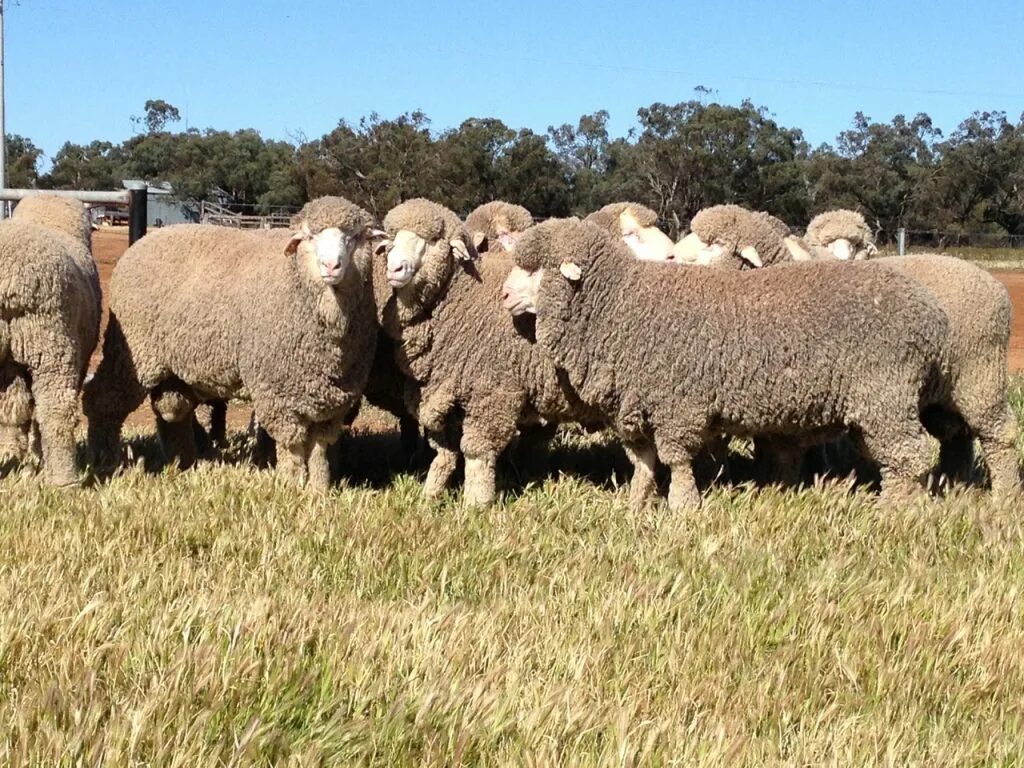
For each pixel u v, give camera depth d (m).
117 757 3.82
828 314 5.55
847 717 4.27
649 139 36.66
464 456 6.14
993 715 4.31
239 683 4.17
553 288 5.69
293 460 6.00
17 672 4.23
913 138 44.44
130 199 7.26
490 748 4.07
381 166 35.16
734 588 4.89
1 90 16.19
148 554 5.01
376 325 5.96
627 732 4.11
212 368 6.11
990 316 5.84
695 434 5.70
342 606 4.63
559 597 4.80
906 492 5.64
